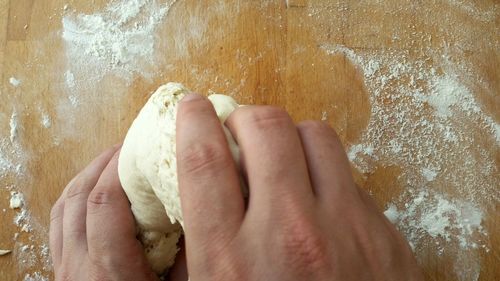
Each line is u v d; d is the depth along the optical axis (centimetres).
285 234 15
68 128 31
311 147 18
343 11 32
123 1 32
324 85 31
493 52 31
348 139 30
